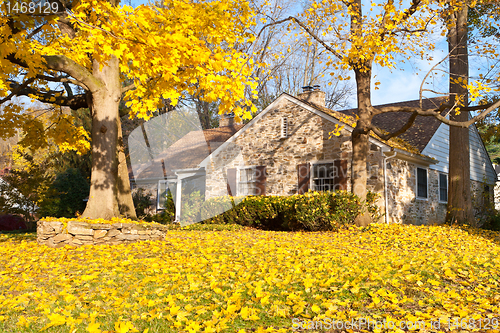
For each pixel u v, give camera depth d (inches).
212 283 165.5
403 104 717.3
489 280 183.6
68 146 452.8
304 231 478.6
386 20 416.2
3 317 130.7
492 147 1692.9
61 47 344.5
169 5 194.4
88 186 733.9
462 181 520.1
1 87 316.5
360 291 157.8
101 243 303.1
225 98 179.6
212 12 196.1
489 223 593.0
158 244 309.3
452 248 302.8
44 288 171.6
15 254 265.6
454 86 518.6
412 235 370.9
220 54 172.9
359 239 364.8
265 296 144.0
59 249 282.0
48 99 395.2
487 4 470.3
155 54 167.2
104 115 342.3
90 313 134.3
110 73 350.6
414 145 583.2
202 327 118.6
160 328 118.6
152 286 171.5
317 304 141.1
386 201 487.8
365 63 462.3
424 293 158.2
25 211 643.5
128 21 164.1
